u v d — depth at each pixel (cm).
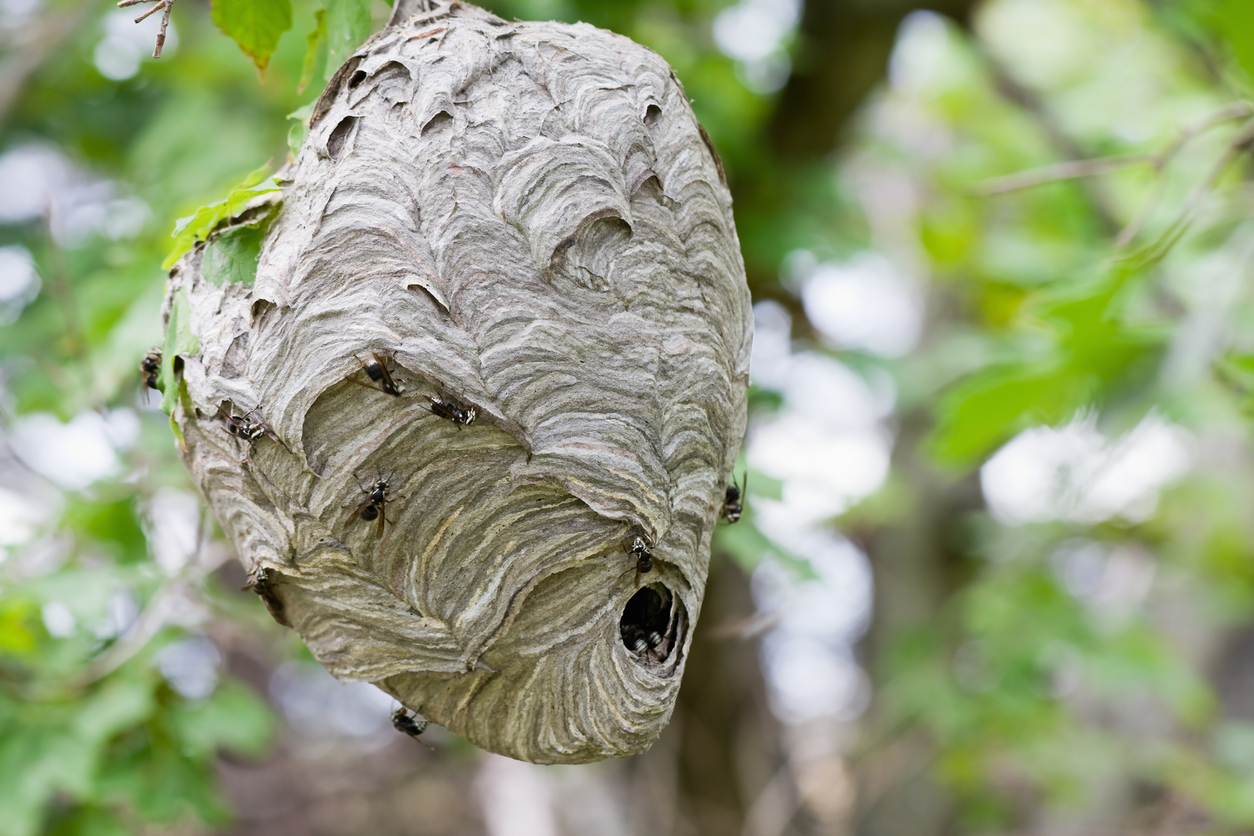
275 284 303
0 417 587
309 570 306
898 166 1050
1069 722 972
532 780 877
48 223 500
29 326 664
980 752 959
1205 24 573
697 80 685
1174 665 898
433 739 805
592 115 324
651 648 324
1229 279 479
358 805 1302
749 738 923
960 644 1011
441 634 303
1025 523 971
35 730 508
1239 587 1141
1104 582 1355
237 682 593
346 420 299
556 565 301
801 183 738
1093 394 511
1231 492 1051
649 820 868
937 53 1124
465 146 315
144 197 667
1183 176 752
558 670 303
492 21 345
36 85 805
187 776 542
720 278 340
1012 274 778
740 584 913
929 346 1155
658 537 311
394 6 345
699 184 338
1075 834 1130
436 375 297
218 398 304
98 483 541
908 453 1297
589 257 313
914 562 1284
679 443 318
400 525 300
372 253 304
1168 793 1176
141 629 514
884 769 1079
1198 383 512
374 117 319
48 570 558
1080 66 1091
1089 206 785
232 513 316
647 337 316
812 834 1045
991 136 1068
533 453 300
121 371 484
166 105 735
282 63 627
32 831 490
